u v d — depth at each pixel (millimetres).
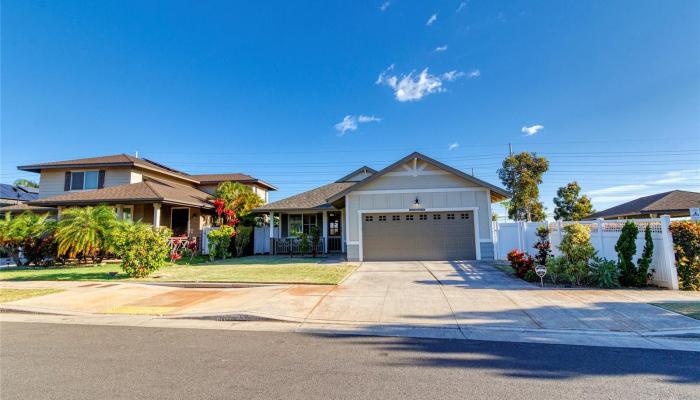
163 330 5512
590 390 3172
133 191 17344
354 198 14695
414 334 5086
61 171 20234
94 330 5531
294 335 5145
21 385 3381
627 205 22203
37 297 7941
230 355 4258
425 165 14547
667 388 3209
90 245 13445
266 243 20172
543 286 8320
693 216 8484
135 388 3293
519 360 3982
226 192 20156
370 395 3092
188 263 14539
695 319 5391
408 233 14445
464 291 7887
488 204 14172
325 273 10859
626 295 7168
